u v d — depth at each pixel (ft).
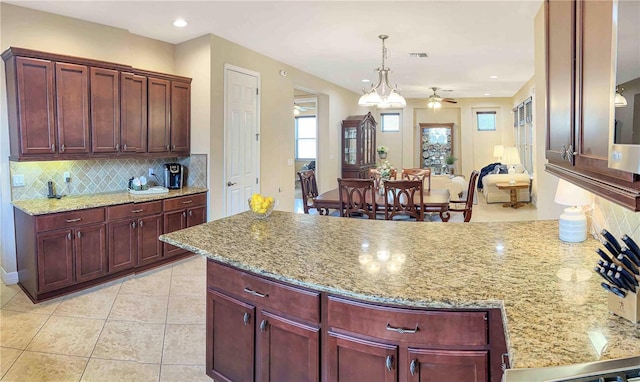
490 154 36.35
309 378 5.39
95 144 12.76
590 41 3.92
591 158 3.87
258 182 18.17
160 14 12.93
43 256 10.96
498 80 25.99
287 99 20.48
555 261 5.62
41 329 9.58
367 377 4.95
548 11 5.88
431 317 4.57
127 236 13.01
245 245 6.58
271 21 13.65
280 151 19.94
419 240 6.95
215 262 6.51
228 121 16.24
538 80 12.69
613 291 3.78
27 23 12.14
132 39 14.93
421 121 37.63
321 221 8.60
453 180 25.38
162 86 14.78
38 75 11.41
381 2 11.98
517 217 23.13
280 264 5.59
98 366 8.06
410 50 17.58
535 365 3.01
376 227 8.03
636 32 2.83
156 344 8.96
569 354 3.15
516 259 5.76
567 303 4.18
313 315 5.27
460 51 17.75
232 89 16.37
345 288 4.72
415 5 12.21
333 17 13.26
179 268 14.15
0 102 11.75
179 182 15.52
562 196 7.19
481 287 4.68
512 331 3.58
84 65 12.40
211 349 6.70
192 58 15.70
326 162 26.27
